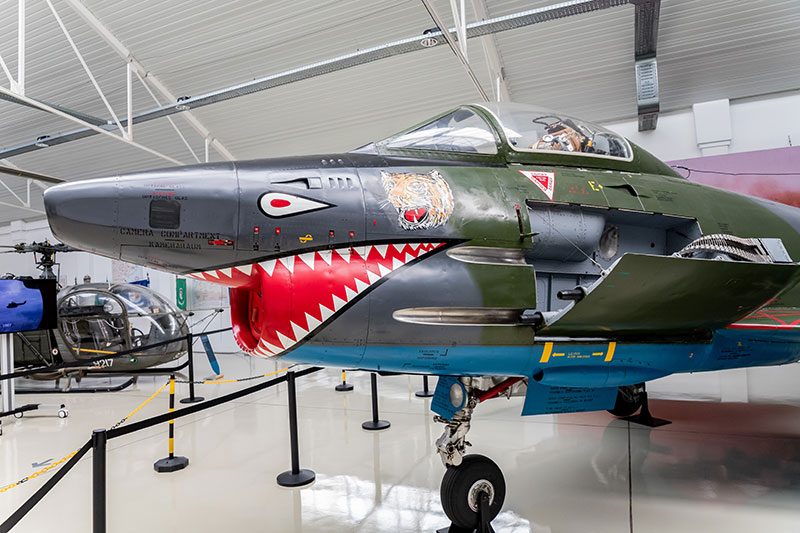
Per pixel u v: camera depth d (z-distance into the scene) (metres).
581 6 6.97
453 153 3.09
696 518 3.11
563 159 3.33
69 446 5.18
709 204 3.60
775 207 4.14
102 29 8.73
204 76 9.95
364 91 10.10
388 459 4.36
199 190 2.41
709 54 8.69
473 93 10.02
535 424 5.35
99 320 7.97
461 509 2.83
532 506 3.34
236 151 12.24
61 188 2.30
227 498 3.68
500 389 3.07
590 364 2.99
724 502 3.33
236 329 2.73
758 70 8.90
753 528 2.96
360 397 6.94
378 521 3.21
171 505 3.59
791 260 3.44
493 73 9.26
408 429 5.26
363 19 8.52
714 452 4.35
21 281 6.54
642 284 2.35
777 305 3.86
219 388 8.11
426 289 2.55
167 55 9.42
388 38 8.87
